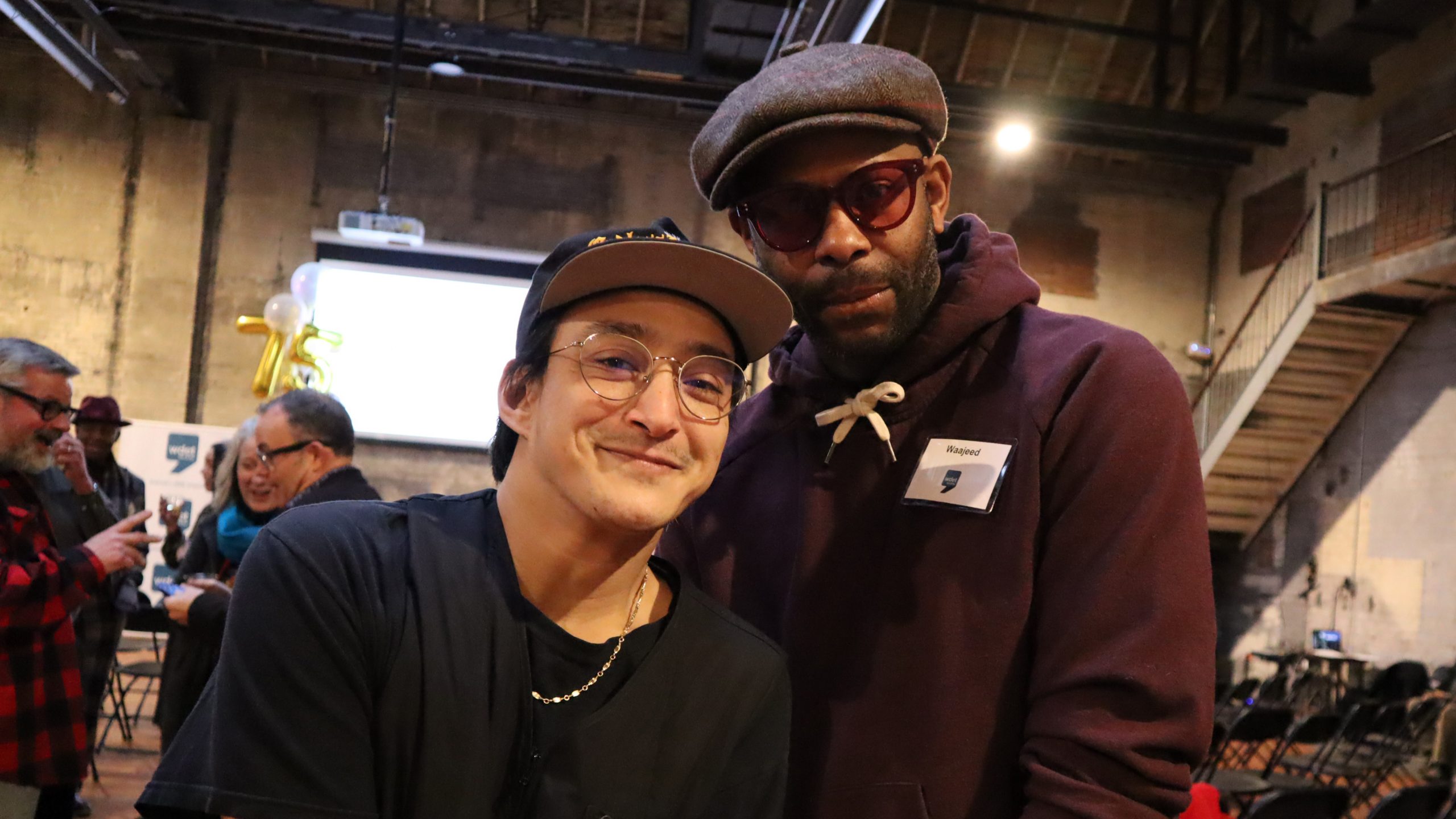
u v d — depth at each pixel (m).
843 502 1.29
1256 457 10.55
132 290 9.57
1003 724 1.10
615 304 0.98
